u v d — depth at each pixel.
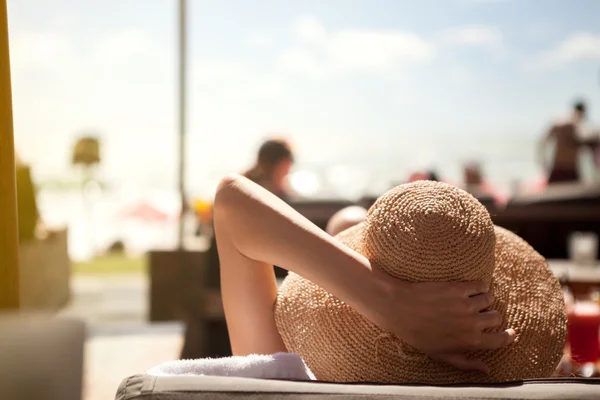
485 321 0.64
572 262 3.95
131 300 5.78
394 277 0.66
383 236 0.66
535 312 0.72
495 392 0.54
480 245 0.65
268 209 0.71
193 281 3.95
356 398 0.53
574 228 4.67
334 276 0.66
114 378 3.11
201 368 0.61
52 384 0.36
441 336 0.65
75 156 10.04
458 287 0.64
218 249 0.77
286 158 3.74
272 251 0.70
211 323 3.30
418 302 0.64
